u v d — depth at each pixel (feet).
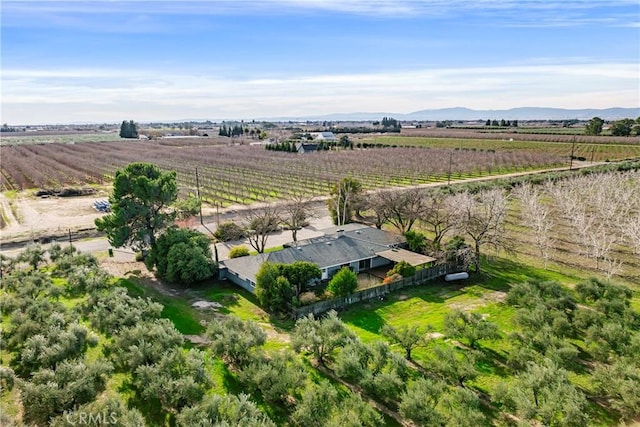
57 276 120.26
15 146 581.12
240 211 203.51
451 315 93.97
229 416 62.54
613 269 123.24
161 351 75.87
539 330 90.07
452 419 63.46
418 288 122.52
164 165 364.99
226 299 112.68
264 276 105.19
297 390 73.92
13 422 62.85
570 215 169.78
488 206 160.45
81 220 188.44
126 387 72.84
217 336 80.94
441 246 143.13
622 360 78.89
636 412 67.31
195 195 238.68
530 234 170.60
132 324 85.97
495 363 84.43
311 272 109.09
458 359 81.66
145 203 128.06
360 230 152.87
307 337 81.71
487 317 104.06
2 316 91.81
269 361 78.02
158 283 122.62
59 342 76.48
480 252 149.18
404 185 268.41
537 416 68.13
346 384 76.84
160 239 125.90
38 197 236.84
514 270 135.03
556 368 74.23
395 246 142.31
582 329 92.32
